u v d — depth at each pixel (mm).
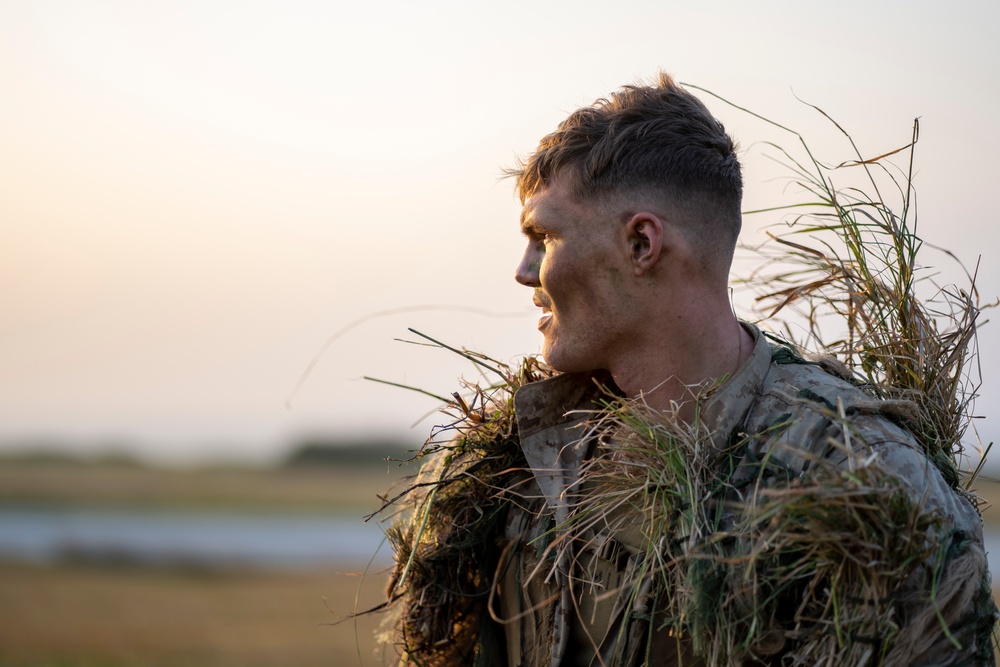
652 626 1724
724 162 1904
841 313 2166
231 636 7234
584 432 1983
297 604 8758
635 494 1805
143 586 9750
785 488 1635
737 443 1756
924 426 1847
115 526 16219
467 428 2156
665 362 1862
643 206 1846
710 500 1715
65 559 11570
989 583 1618
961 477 1954
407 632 2121
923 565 1554
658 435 1781
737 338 1889
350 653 6695
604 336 1884
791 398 1758
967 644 1567
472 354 2205
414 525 2154
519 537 2031
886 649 1524
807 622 1606
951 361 1952
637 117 1878
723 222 1891
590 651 1855
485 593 2104
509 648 2053
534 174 1961
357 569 11242
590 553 1871
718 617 1615
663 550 1729
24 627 7477
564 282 1889
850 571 1544
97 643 6961
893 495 1527
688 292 1854
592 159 1865
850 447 1625
